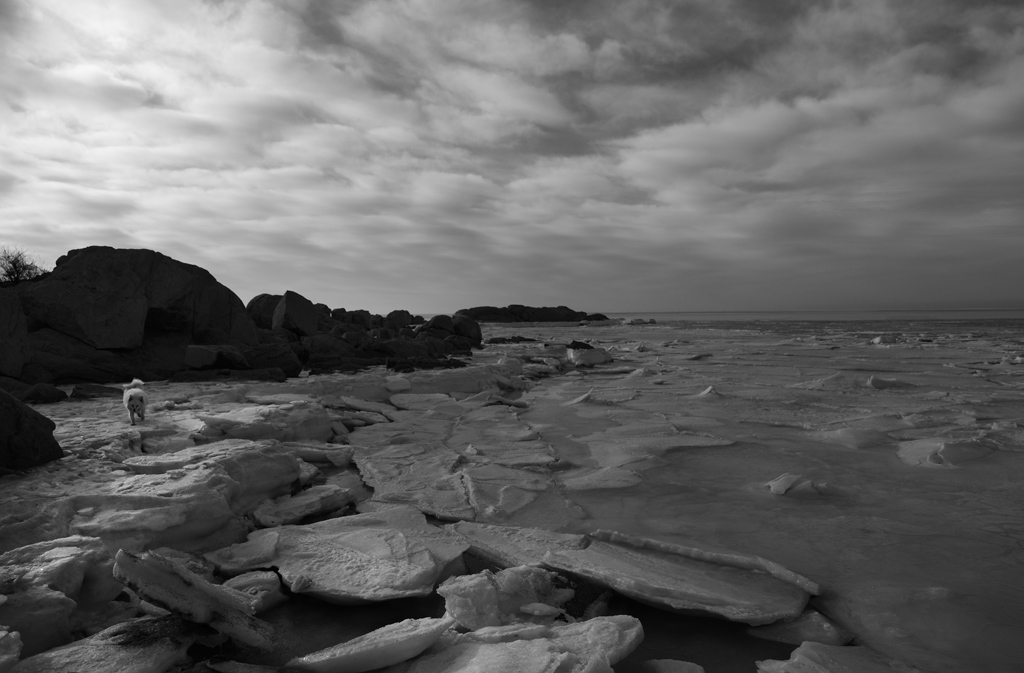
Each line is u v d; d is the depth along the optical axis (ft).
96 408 32.19
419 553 16.29
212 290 56.90
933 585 15.20
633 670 11.59
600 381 58.85
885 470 25.73
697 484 24.03
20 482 17.85
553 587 14.73
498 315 323.98
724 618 13.53
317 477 24.31
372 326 130.11
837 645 12.57
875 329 157.38
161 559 11.69
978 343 96.84
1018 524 19.34
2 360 39.52
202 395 37.37
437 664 11.07
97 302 48.44
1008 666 11.78
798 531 18.94
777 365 69.26
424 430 33.81
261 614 13.75
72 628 12.03
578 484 23.94
